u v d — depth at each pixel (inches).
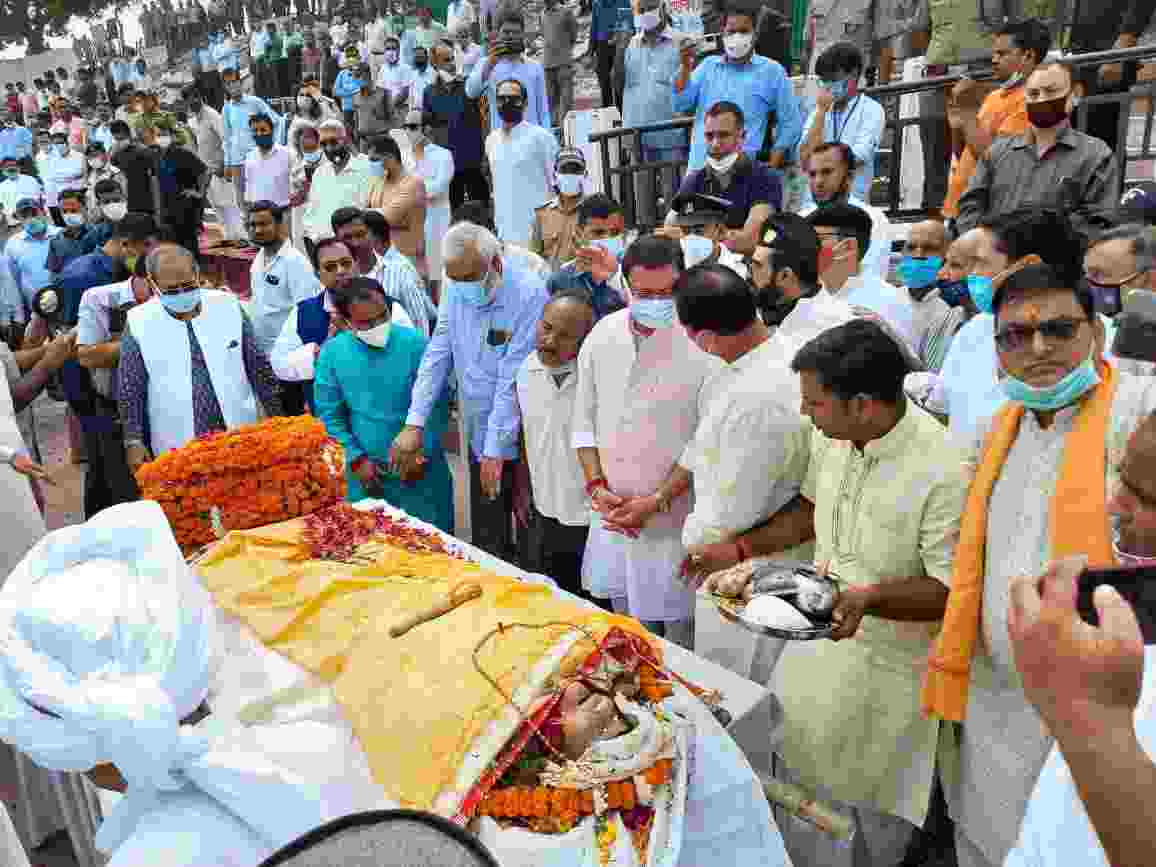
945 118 250.2
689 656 106.0
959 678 85.2
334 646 76.7
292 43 679.1
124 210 293.4
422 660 73.4
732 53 224.8
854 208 142.4
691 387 123.3
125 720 58.7
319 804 65.2
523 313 155.4
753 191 181.8
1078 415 79.4
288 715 73.0
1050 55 217.2
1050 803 42.1
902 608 86.6
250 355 163.8
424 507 164.4
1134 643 30.3
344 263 179.8
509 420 157.3
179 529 89.4
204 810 63.9
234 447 89.8
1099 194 168.4
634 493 129.0
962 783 93.0
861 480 90.7
